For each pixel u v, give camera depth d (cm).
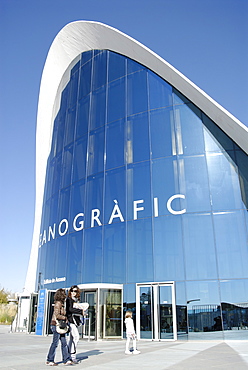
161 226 1756
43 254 2466
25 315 2716
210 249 1627
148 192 1856
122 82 2248
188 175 1788
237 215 1655
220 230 1647
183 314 1566
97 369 692
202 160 1792
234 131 1706
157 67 2050
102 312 1697
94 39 2572
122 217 1898
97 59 2539
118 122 2153
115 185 2002
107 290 1736
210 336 1489
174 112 1944
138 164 1952
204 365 737
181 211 1733
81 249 2031
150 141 1958
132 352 1021
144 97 2089
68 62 2927
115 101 2234
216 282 1564
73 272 2031
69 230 2181
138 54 2170
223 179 1733
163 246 1719
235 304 1510
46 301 2091
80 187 2216
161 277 1670
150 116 2019
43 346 1294
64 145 2567
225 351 1038
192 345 1303
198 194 1736
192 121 1884
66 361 778
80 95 2570
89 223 2044
